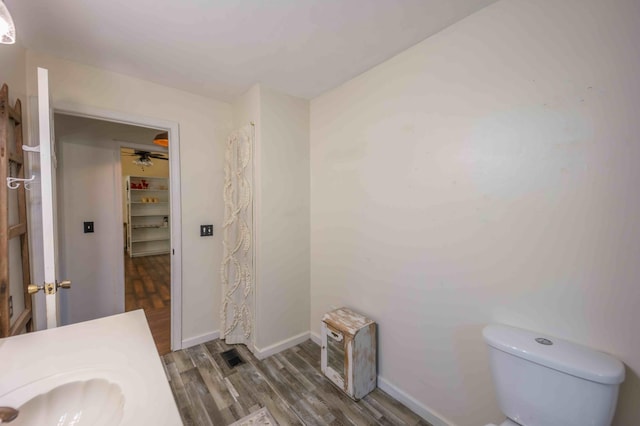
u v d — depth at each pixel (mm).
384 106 1743
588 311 1009
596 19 977
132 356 877
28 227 1563
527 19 1135
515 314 1193
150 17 1316
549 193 1093
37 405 714
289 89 2152
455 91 1379
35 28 1395
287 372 1946
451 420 1433
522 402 1015
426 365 1539
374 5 1245
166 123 2107
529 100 1138
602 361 912
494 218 1254
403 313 1655
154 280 4418
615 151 947
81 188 2387
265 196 2100
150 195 6598
